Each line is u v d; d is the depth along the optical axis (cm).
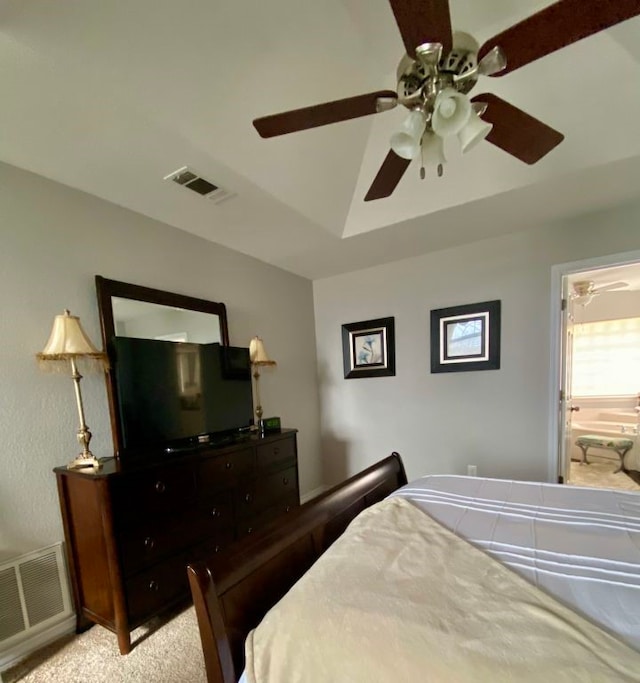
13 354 161
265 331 319
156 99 131
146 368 198
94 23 106
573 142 175
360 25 146
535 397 268
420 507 143
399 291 329
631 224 231
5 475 156
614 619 78
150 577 164
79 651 157
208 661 81
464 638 72
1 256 160
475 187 212
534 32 93
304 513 126
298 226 242
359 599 86
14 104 126
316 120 118
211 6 115
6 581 153
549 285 260
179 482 180
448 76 107
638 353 452
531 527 122
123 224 208
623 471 388
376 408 346
